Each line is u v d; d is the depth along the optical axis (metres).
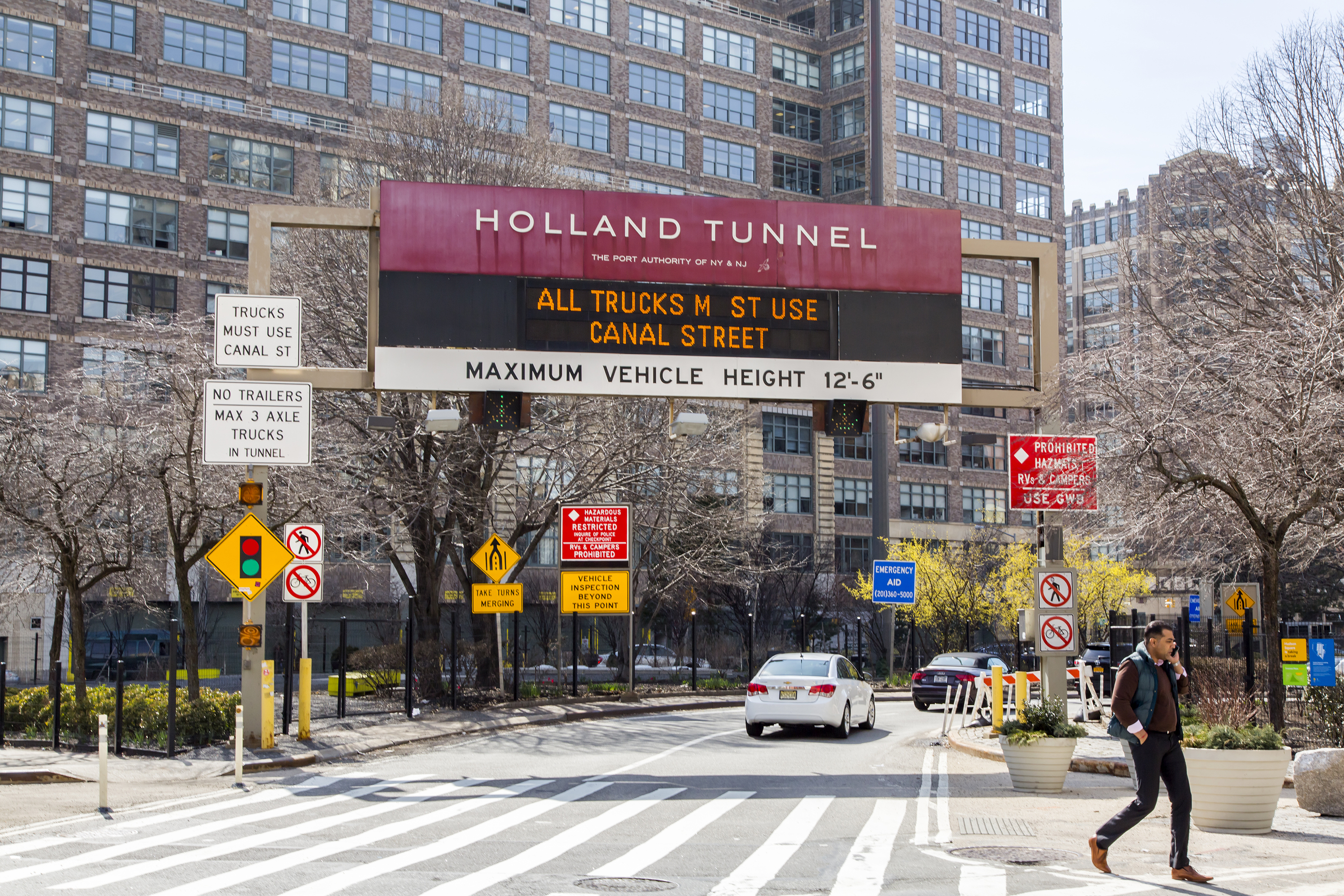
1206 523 19.34
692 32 75.81
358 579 54.06
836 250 19.22
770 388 18.81
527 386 18.30
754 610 46.91
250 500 18.44
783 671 23.72
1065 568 19.06
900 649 49.03
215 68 59.00
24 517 22.41
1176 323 28.11
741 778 16.67
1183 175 31.95
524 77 68.12
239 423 18.36
